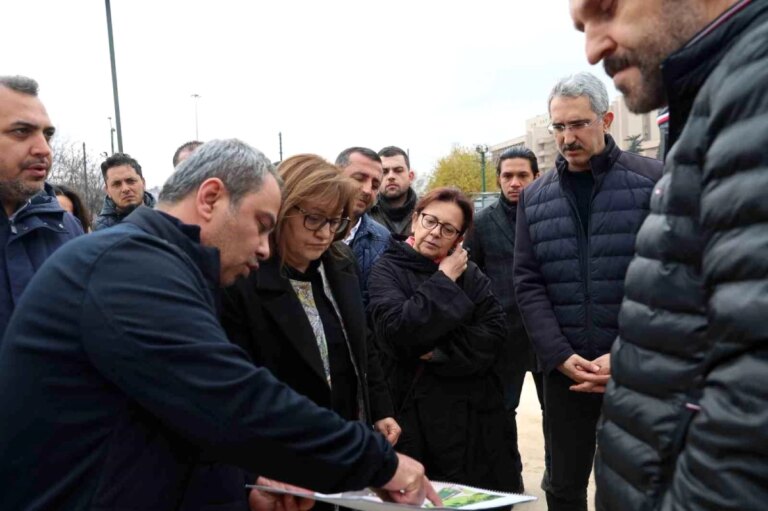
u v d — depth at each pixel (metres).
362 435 1.38
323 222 2.03
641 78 1.20
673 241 1.09
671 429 1.06
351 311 2.29
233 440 1.24
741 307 0.89
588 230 2.86
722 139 0.96
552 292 2.98
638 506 1.12
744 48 0.98
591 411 2.91
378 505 1.49
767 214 0.88
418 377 2.71
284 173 2.03
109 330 1.24
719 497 0.89
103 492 1.26
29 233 2.48
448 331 2.62
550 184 3.03
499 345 2.79
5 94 2.34
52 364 1.28
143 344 1.23
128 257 1.31
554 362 2.86
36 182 2.42
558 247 2.94
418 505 1.47
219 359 1.26
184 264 1.37
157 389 1.23
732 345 0.91
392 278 2.86
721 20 1.06
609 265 2.79
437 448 2.68
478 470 2.74
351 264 2.40
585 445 2.95
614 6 1.20
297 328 2.00
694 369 1.05
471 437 2.73
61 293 1.29
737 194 0.92
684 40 1.12
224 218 1.50
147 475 1.29
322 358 2.21
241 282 1.97
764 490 0.86
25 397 1.28
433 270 2.86
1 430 1.29
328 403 2.08
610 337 2.80
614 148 2.85
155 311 1.26
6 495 1.30
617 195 2.79
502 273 4.34
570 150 2.83
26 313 1.32
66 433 1.28
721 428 0.90
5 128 2.33
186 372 1.24
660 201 1.18
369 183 3.92
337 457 1.33
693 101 1.12
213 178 1.49
